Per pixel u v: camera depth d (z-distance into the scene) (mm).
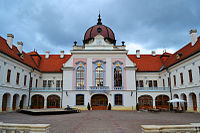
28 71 34219
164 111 31422
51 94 35094
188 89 28531
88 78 35469
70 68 35844
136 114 24859
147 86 38812
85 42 41812
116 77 35719
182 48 35031
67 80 35406
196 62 26219
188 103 28672
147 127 6348
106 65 36062
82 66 36031
